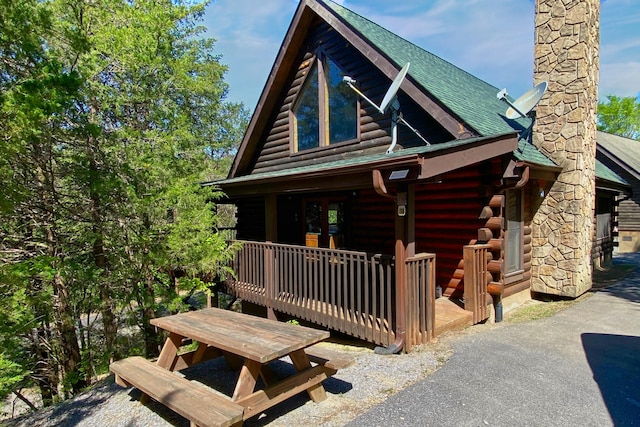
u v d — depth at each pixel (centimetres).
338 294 543
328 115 836
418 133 639
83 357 732
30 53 490
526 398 349
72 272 625
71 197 635
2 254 564
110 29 674
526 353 458
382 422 316
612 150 1633
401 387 377
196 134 1063
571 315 626
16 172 539
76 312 734
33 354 727
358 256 508
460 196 636
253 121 980
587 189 747
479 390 365
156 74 806
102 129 626
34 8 497
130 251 692
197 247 709
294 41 870
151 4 780
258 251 730
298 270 622
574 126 704
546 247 735
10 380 492
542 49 741
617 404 338
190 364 451
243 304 1009
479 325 579
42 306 607
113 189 627
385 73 667
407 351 461
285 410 348
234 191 798
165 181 710
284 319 759
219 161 2047
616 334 529
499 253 593
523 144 703
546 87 664
